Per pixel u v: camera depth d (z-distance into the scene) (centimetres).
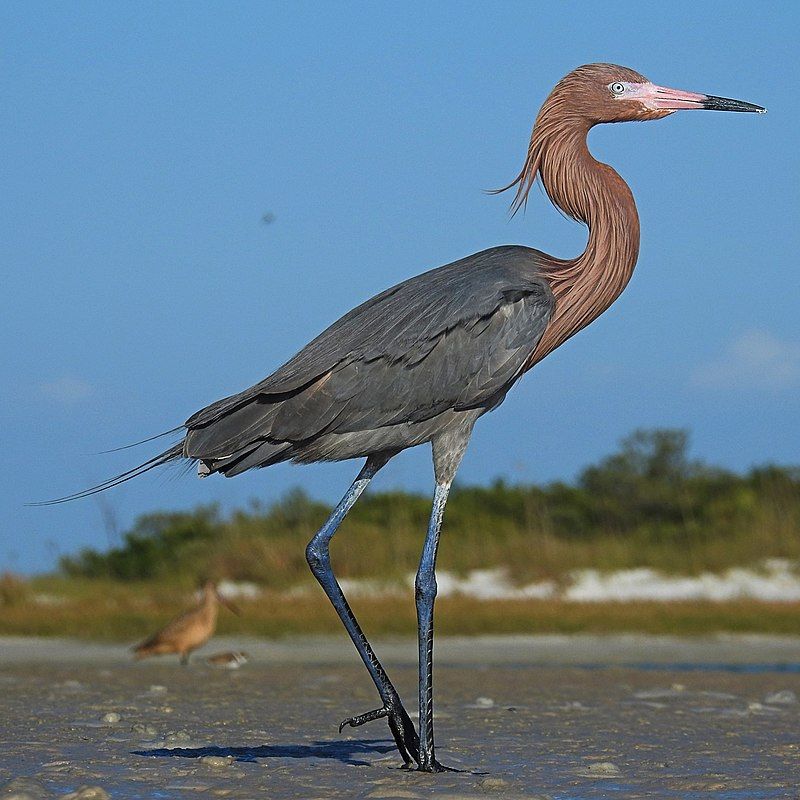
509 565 3544
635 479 4022
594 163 1074
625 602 3156
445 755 1030
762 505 3897
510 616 2888
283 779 897
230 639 2659
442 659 2309
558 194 1080
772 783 905
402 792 837
